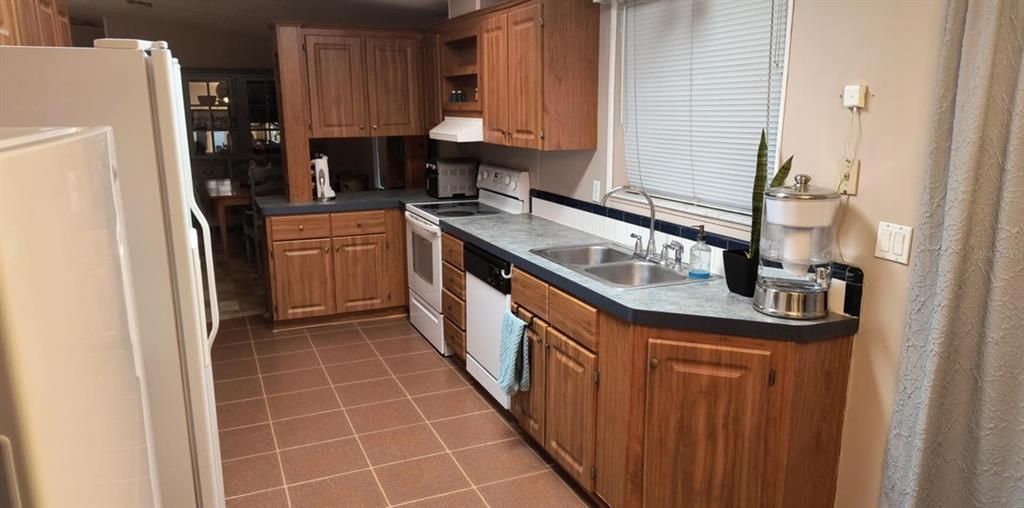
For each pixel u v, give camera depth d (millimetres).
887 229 1939
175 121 1781
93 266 938
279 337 4543
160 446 1933
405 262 4891
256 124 7707
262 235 5031
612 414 2354
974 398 1710
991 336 1646
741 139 2660
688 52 2885
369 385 3742
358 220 4695
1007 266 1603
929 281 1770
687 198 3014
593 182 3557
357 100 4777
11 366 648
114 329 1030
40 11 2238
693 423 2168
